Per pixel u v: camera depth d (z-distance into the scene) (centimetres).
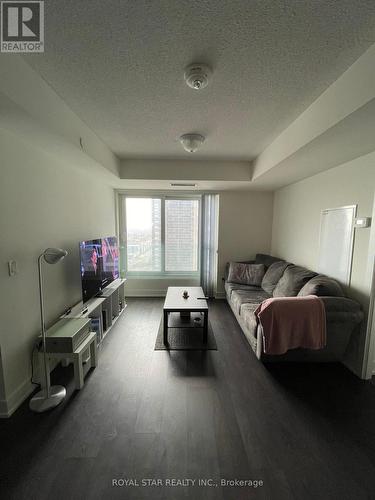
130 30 109
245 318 271
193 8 98
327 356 226
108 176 316
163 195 443
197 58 128
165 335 272
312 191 300
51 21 104
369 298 206
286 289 280
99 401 183
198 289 349
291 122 207
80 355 194
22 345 184
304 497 119
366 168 211
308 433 156
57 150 207
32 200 195
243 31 109
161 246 456
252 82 149
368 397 190
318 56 124
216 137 244
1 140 161
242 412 173
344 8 97
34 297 199
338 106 144
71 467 133
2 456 139
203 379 211
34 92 138
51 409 174
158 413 171
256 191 434
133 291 458
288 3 95
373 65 117
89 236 312
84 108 184
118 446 145
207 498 118
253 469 132
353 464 136
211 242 446
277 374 218
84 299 256
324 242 273
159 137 246
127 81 149
